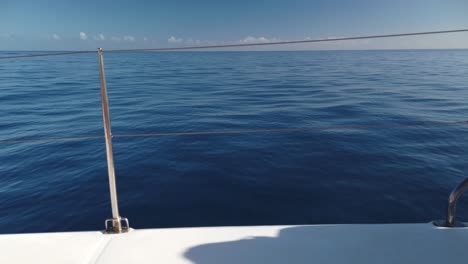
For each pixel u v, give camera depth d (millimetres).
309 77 24938
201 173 4988
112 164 1639
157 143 6699
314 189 4340
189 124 9242
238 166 5270
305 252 1458
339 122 9305
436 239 1533
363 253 1443
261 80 23062
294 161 5469
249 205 3955
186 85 20125
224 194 4246
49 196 4344
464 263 1367
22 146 6703
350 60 51906
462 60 48719
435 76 24031
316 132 7344
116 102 13227
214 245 1525
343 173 4898
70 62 45219
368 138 6832
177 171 5098
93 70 32500
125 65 41469
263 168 5160
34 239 1617
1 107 12000
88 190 4484
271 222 3594
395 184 4480
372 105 12023
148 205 3990
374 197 4090
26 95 15180
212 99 14156
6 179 5000
